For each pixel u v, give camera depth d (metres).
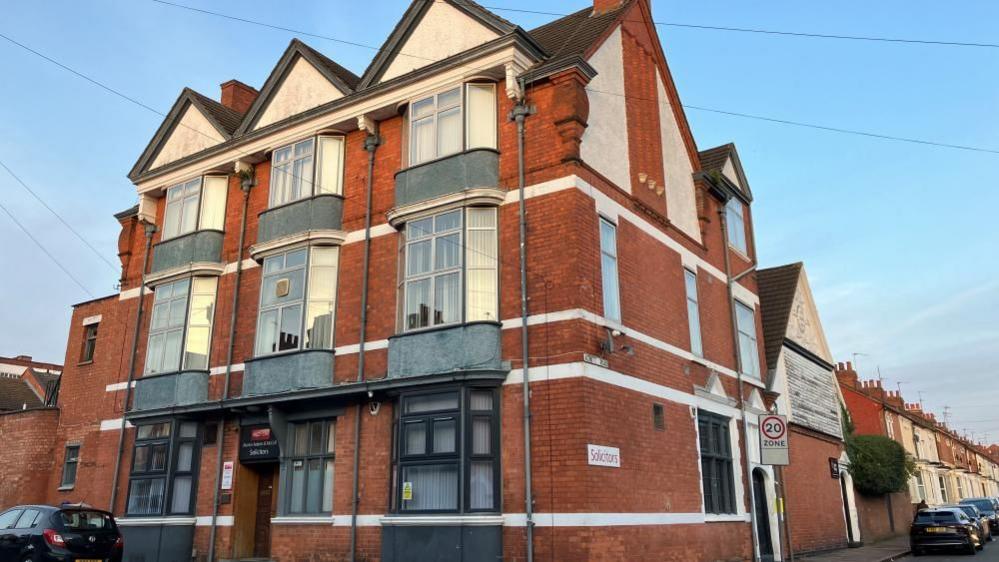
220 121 19.91
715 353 18.64
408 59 16.25
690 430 16.25
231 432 17.14
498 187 14.45
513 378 13.25
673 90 19.31
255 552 16.56
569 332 12.94
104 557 13.87
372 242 16.00
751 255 22.84
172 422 17.94
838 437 26.39
